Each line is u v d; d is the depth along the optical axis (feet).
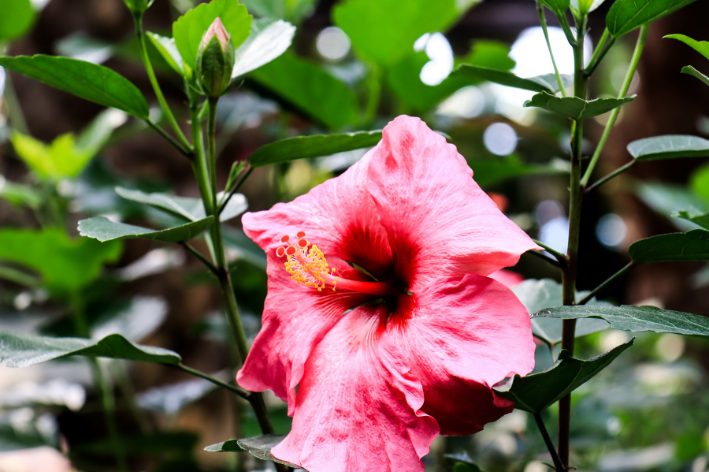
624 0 1.74
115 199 2.64
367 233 1.82
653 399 2.96
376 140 1.90
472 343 1.67
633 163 1.82
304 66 2.33
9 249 2.41
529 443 2.43
